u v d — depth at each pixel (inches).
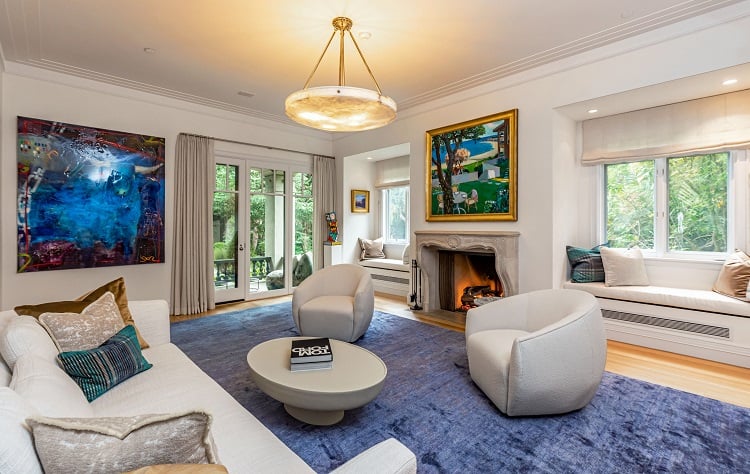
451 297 197.9
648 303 135.9
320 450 75.6
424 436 80.2
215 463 33.9
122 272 174.1
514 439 79.0
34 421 31.1
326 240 257.4
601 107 148.7
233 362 122.9
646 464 70.9
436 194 191.6
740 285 122.3
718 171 140.1
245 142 218.5
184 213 190.5
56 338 72.0
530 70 155.5
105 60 146.8
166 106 188.1
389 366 119.5
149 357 87.4
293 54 142.0
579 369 85.3
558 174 153.9
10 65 146.9
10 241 147.5
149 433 32.1
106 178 167.6
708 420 86.4
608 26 122.0
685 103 141.7
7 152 146.8
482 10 112.8
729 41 111.3
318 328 140.1
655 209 153.9
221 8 111.5
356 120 122.6
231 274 216.2
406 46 135.4
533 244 156.0
